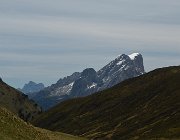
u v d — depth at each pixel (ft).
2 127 142.00
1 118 149.69
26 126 164.66
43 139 164.55
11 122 153.89
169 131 536.01
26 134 153.07
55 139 197.57
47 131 242.58
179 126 569.23
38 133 168.04
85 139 271.08
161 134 538.47
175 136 500.74
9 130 143.95
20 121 164.76
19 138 143.13
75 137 266.77
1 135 134.51
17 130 150.00
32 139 151.84
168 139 485.97
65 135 259.80
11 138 138.00
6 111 163.43
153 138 526.57
